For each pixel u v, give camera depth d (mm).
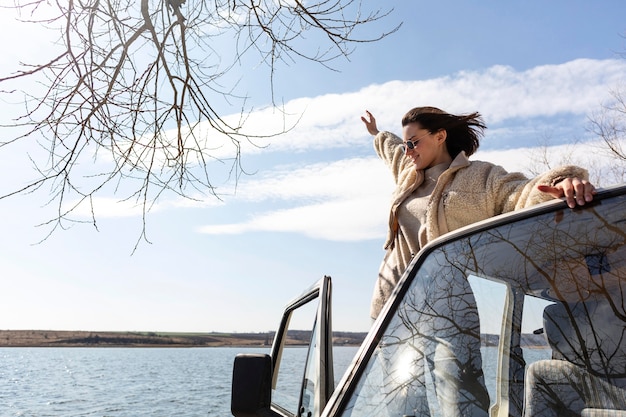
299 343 3127
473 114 2926
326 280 2705
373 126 3959
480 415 1472
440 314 1681
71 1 3703
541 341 1522
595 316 1481
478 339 1600
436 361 1596
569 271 1573
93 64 3793
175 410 61594
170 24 4035
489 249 1737
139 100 3961
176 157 4082
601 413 1356
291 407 3045
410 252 2902
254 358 1615
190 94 4070
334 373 2314
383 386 1578
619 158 11188
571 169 2133
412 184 3016
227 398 75375
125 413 59219
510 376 1513
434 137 2922
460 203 2635
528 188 2328
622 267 1512
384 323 1729
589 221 1629
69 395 82875
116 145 3936
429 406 1521
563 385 1434
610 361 1403
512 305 1607
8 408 65875
